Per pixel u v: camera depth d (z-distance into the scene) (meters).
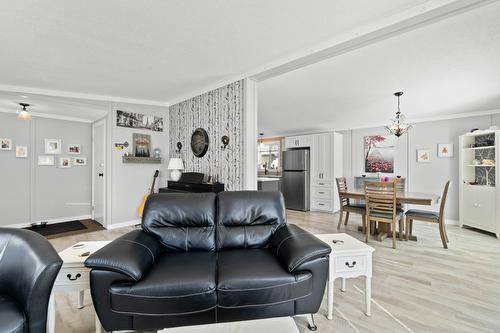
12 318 1.14
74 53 2.57
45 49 2.47
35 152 4.59
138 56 2.65
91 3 1.78
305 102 4.25
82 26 2.07
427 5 1.73
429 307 1.95
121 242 1.72
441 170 5.15
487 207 4.16
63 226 4.47
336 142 6.28
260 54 2.59
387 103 4.27
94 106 4.11
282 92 3.72
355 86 3.43
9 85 3.49
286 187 6.86
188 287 1.48
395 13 1.86
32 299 1.21
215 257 1.89
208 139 3.82
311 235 1.93
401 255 3.12
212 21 2.00
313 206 6.53
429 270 2.65
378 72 2.94
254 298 1.54
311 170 6.57
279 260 1.82
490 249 3.36
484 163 4.31
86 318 1.82
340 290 2.22
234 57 2.67
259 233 2.15
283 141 8.05
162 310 1.47
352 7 1.80
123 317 1.49
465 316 1.82
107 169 4.23
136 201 4.51
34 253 1.30
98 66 2.91
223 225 2.18
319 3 1.76
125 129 4.38
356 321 1.77
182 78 3.34
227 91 3.44
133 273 1.47
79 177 5.09
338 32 2.15
